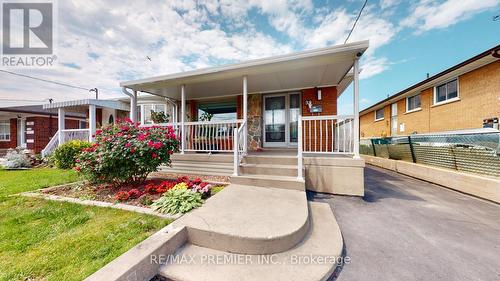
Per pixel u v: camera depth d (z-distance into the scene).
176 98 7.97
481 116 6.19
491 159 3.86
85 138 8.78
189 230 2.16
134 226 2.36
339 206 3.47
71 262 1.76
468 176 4.16
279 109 6.98
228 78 5.36
